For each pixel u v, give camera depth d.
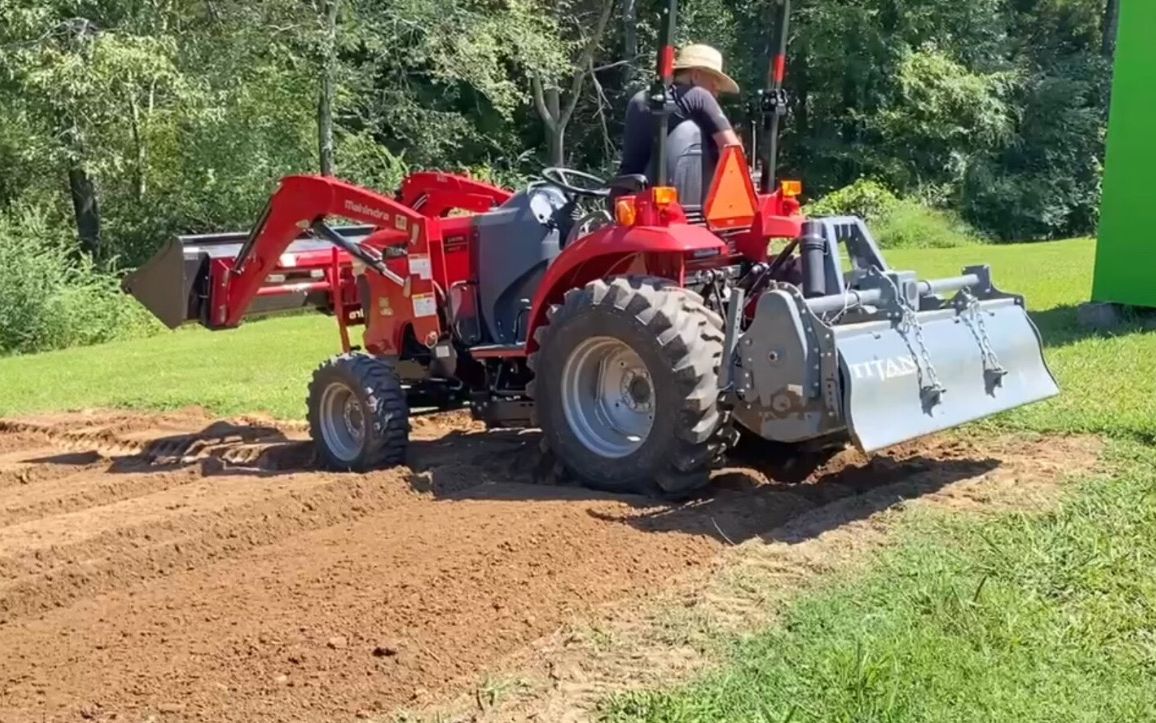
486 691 4.50
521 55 30.34
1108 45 45.34
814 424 6.18
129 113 25.16
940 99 38.59
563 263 7.13
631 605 5.25
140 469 9.09
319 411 8.44
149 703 4.57
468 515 6.68
